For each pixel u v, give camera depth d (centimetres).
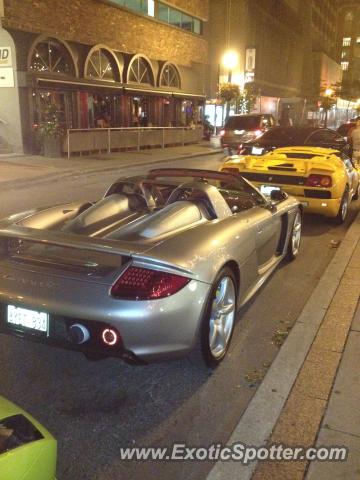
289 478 241
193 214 367
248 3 3775
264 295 490
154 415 295
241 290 388
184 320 296
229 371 345
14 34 1748
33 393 314
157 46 2766
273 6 4469
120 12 2394
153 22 2692
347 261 573
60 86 1928
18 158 1695
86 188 1191
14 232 330
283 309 457
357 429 274
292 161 769
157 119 2792
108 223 385
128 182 443
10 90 1789
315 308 437
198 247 322
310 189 743
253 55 3744
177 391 320
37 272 311
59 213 412
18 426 187
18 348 371
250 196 489
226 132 2072
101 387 323
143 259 292
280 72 5019
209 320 319
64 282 300
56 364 350
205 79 3512
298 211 583
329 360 348
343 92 6588
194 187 395
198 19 3294
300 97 5675
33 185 1228
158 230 333
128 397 313
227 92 3056
